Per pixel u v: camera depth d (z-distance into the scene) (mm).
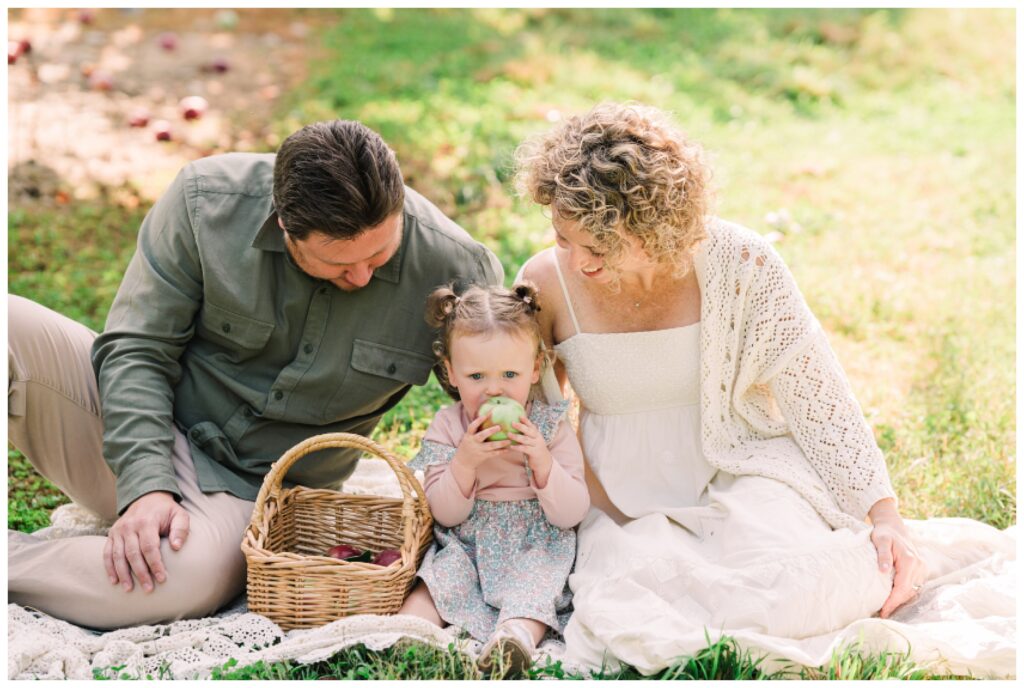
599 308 3338
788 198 6992
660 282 3301
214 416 3402
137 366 3248
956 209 6867
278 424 3416
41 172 6645
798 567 2896
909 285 5805
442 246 3426
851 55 9836
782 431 3432
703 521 3229
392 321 3389
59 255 5777
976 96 9062
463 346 3217
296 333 3371
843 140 8070
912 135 8203
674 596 2975
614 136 2959
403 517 3201
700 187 3029
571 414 3719
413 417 4543
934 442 4293
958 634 2830
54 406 3258
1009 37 10148
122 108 7648
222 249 3295
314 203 2895
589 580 3059
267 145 7211
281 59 8906
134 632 2951
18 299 3262
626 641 2803
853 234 6457
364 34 9586
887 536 3068
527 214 6289
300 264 3201
